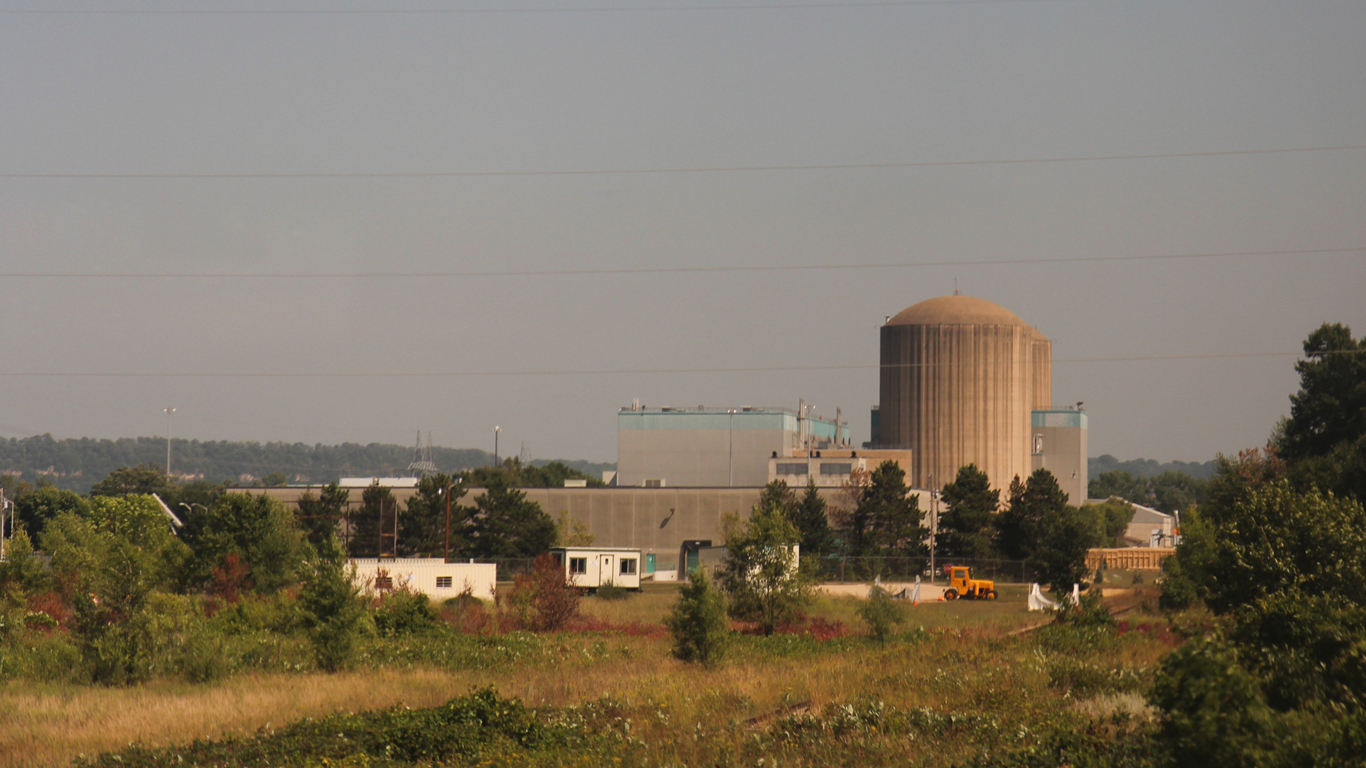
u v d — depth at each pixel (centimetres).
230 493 12456
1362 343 14625
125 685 5975
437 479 19988
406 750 3788
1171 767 2573
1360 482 11738
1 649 6366
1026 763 3128
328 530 18788
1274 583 6688
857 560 19950
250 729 4406
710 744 3612
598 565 15825
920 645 7369
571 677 6225
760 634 9300
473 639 8338
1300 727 2606
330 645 6731
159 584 11706
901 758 3306
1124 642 6850
